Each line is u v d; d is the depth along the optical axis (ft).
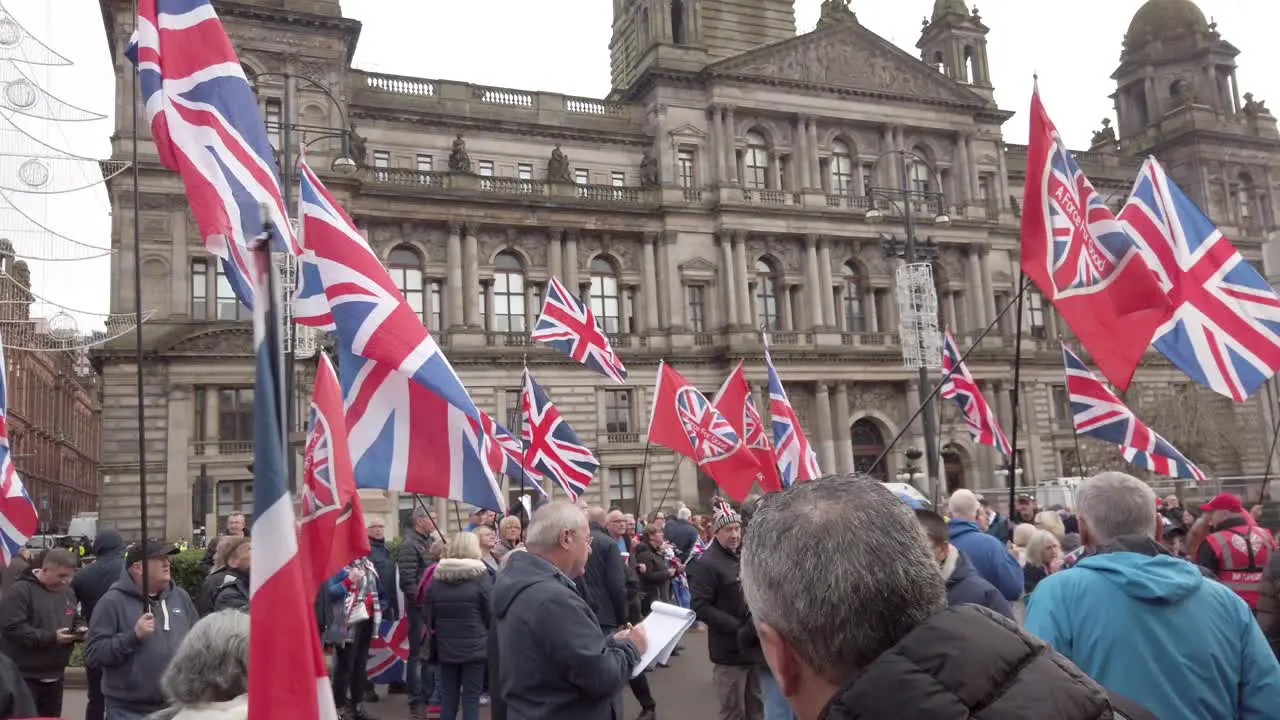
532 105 208.54
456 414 35.88
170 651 33.37
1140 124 297.12
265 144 35.45
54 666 40.86
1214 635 18.04
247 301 33.71
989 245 231.50
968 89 233.14
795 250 216.13
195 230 167.12
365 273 35.12
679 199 207.10
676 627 29.32
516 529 56.18
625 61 247.09
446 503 176.04
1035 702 9.38
